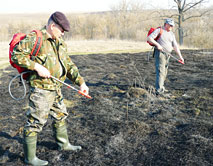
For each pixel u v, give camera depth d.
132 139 3.22
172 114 4.06
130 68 8.43
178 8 22.59
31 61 2.23
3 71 8.38
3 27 31.39
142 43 19.22
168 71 7.83
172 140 3.15
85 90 2.71
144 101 4.73
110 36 32.62
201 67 8.34
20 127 3.64
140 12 34.44
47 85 2.39
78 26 33.91
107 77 6.97
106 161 2.73
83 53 13.23
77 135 3.36
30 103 2.42
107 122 3.76
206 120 3.75
